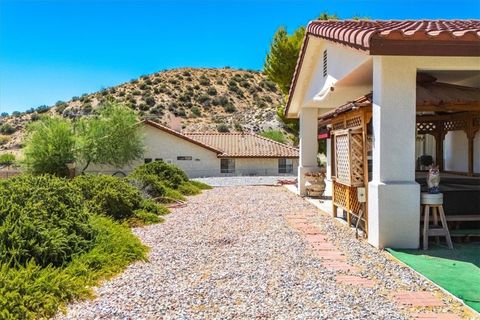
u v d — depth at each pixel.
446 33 6.50
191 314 4.48
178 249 7.44
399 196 7.14
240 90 80.62
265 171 33.97
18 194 6.54
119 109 31.06
